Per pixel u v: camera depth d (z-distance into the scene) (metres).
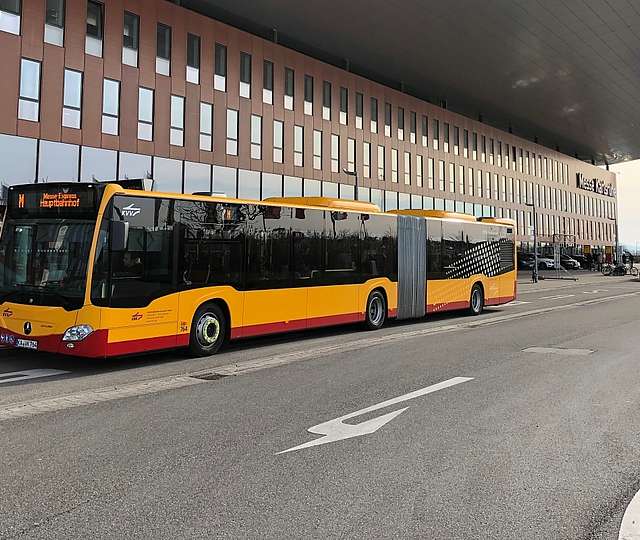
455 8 30.61
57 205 8.90
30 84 23.45
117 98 26.30
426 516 3.75
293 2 29.94
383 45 35.94
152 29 27.67
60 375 8.60
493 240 18.64
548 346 11.31
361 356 10.20
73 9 24.83
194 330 9.89
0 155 22.55
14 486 4.25
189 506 3.90
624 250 85.75
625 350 10.77
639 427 5.80
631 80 43.94
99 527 3.58
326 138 37.34
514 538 3.45
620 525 3.62
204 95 29.95
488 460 4.84
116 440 5.37
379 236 14.11
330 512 3.81
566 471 4.58
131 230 8.90
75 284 8.57
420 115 46.31
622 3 30.39
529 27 33.25
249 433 5.60
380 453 5.01
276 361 9.73
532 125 61.25
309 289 12.07
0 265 9.26
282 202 12.62
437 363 9.44
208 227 10.09
